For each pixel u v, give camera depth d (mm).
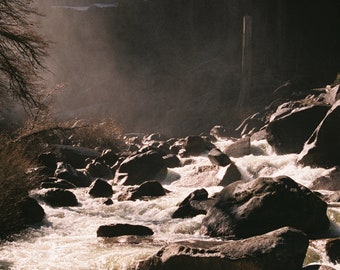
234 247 7203
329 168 15352
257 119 24031
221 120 29594
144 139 25531
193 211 11578
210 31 41156
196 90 36344
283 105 21969
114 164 18062
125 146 22750
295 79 30484
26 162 12430
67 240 9617
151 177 16234
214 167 16078
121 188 15312
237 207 10180
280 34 36938
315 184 13719
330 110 15414
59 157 18531
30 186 11930
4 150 12039
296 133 17453
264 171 15938
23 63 16422
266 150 18359
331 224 10297
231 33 40219
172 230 10484
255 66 37125
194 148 19219
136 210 12445
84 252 8680
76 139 21938
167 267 7309
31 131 17469
